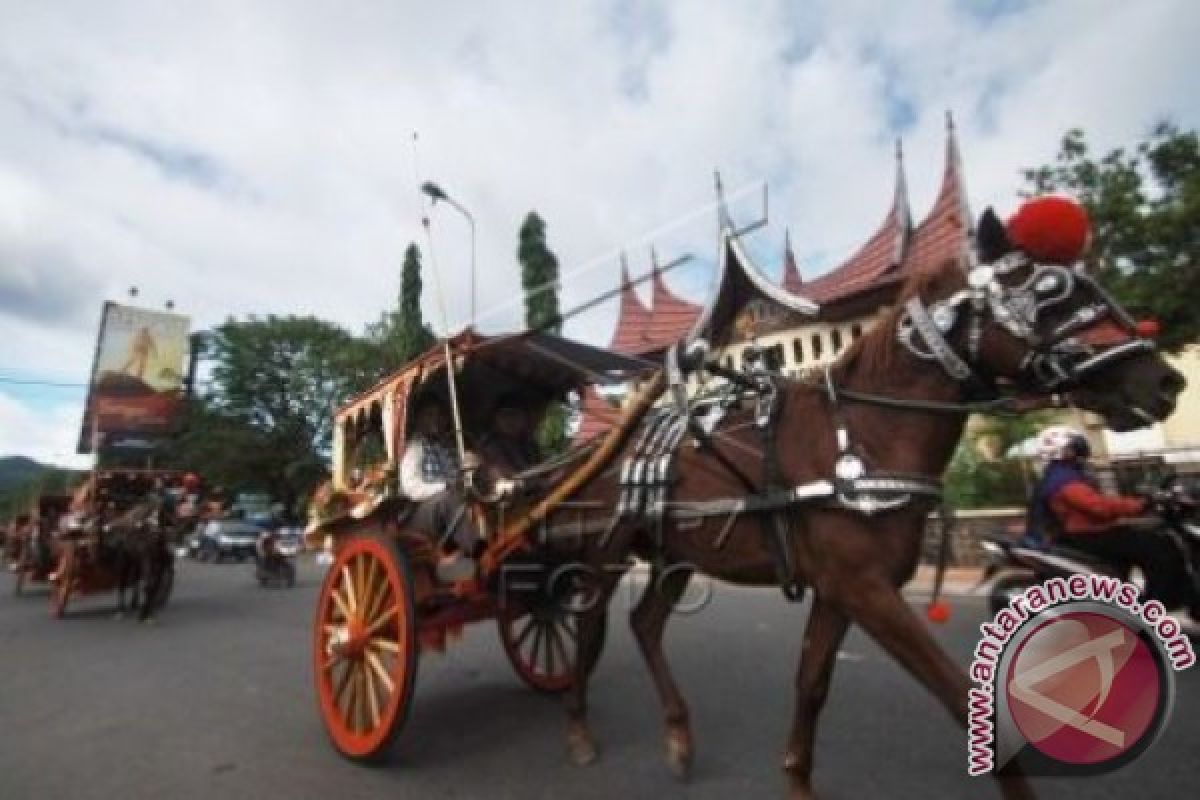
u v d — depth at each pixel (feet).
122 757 14.83
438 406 17.81
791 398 11.19
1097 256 41.50
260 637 29.12
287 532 79.00
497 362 17.42
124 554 36.06
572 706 14.05
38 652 27.07
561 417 21.04
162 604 38.19
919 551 10.00
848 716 15.61
